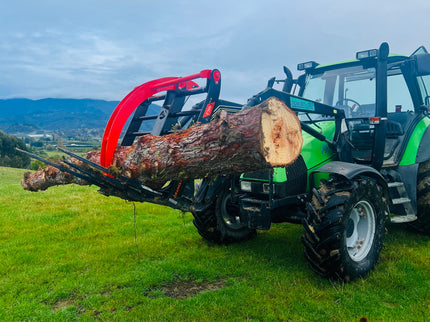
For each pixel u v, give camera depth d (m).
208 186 3.89
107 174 3.16
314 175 4.07
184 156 2.77
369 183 3.59
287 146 2.57
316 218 3.36
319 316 2.90
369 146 4.37
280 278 3.64
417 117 4.78
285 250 4.52
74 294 3.45
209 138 2.61
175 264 4.07
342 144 4.27
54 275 3.88
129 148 3.25
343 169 3.57
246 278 3.71
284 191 3.80
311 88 5.24
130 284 3.61
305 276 3.68
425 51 4.99
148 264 4.14
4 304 3.25
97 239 5.31
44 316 3.01
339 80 4.96
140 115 3.96
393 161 4.50
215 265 4.05
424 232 4.79
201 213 4.48
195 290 3.50
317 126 4.43
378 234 3.79
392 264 3.85
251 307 3.07
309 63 5.17
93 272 3.95
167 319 2.92
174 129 3.58
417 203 4.64
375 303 3.08
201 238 5.13
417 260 3.97
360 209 3.77
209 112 3.48
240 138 2.40
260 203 3.77
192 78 3.46
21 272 4.01
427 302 3.07
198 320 2.90
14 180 18.77
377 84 4.30
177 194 3.55
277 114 2.47
